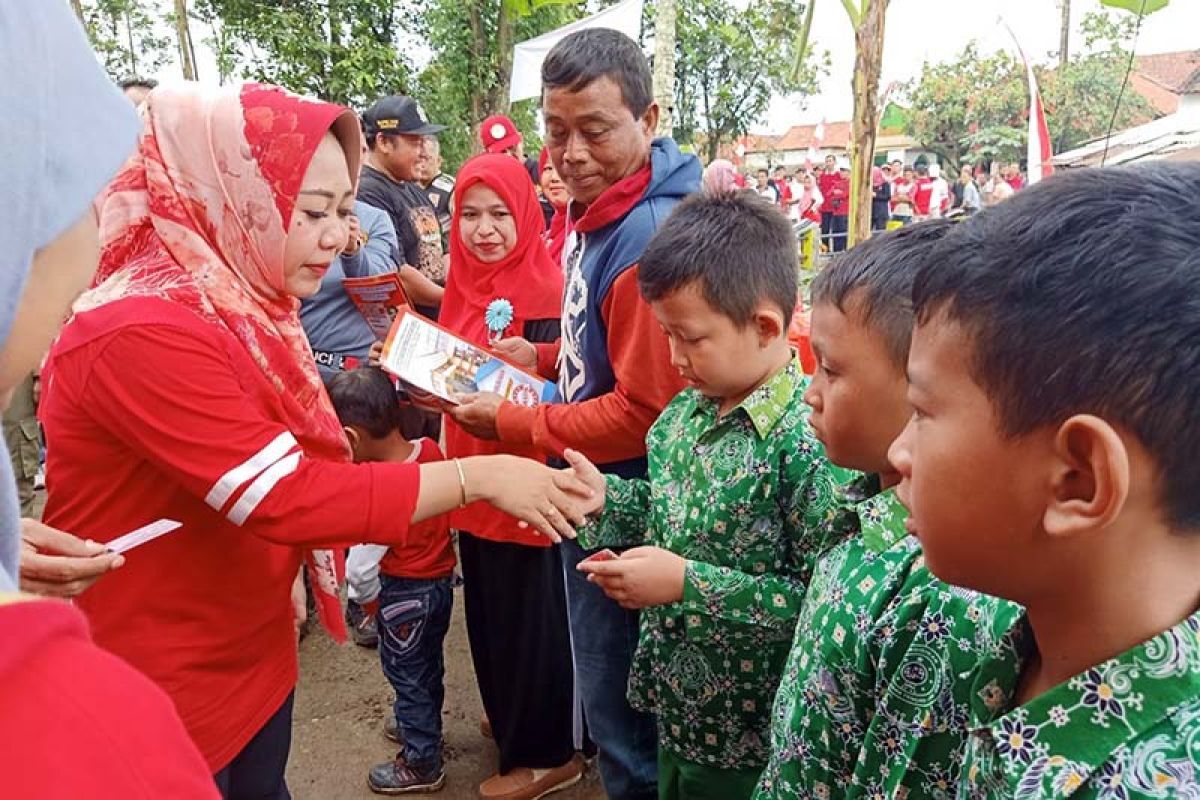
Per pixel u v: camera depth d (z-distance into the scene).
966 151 21.98
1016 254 0.60
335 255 1.66
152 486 1.48
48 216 0.60
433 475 1.53
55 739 0.49
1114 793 0.64
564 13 12.33
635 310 1.91
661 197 2.01
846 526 1.37
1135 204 0.59
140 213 1.52
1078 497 0.60
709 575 1.47
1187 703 0.62
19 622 0.50
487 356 2.35
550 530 1.63
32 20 0.58
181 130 1.50
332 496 1.44
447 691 3.18
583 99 1.96
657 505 1.71
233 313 1.49
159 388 1.37
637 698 1.80
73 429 1.46
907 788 0.96
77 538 1.38
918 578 0.98
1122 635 0.64
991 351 0.61
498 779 2.58
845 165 20.69
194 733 1.54
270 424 1.46
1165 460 0.57
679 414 1.74
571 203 2.20
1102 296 0.56
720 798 1.70
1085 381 0.57
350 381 2.61
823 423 1.16
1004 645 0.80
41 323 0.65
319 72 11.06
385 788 2.61
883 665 1.00
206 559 1.53
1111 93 17.83
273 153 1.50
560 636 2.47
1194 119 8.13
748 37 14.75
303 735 2.92
